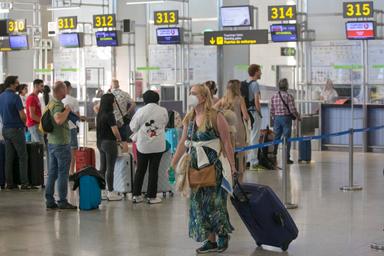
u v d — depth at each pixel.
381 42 21.91
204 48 24.94
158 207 11.91
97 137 12.73
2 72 28.47
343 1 23.44
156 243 9.22
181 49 25.03
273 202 8.55
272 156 16.88
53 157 11.80
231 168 8.44
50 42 26.70
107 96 12.59
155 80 25.67
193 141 8.51
